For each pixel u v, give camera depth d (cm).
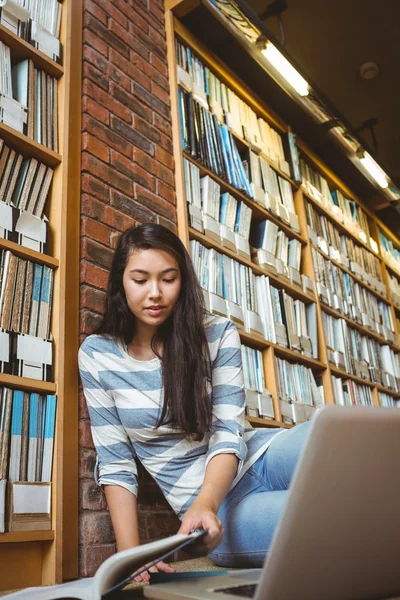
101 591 74
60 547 131
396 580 77
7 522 123
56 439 139
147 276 128
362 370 338
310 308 300
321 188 370
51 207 166
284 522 60
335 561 66
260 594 61
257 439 136
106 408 137
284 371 253
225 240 236
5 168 152
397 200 423
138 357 139
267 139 312
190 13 273
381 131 431
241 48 293
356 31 352
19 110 162
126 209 191
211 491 108
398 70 380
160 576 90
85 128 185
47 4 186
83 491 142
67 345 150
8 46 166
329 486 62
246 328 233
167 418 130
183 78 251
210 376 135
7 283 142
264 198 280
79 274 164
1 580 122
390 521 70
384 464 66
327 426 60
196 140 240
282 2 327
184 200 220
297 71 294
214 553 129
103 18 214
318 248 329
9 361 136
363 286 386
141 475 167
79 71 191
